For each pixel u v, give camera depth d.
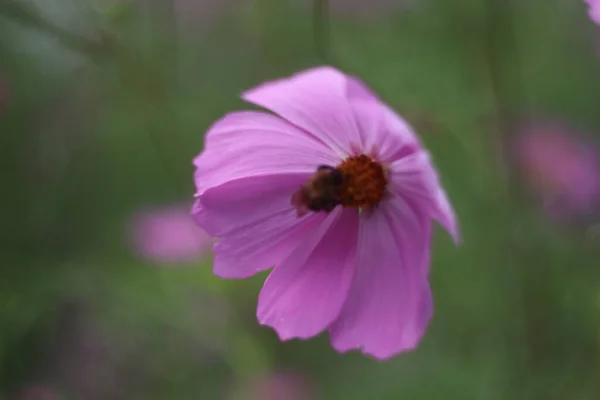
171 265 0.74
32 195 0.88
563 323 0.66
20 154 0.88
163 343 0.83
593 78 0.71
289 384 0.75
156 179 0.86
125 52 0.70
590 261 0.67
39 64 0.82
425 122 0.66
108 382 0.83
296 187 0.55
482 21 0.66
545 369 0.65
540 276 0.65
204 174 0.54
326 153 0.55
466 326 0.72
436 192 0.52
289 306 0.55
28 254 0.83
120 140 0.85
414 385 0.73
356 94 0.52
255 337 0.76
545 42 0.71
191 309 0.76
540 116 0.70
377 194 0.55
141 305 0.76
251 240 0.55
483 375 0.71
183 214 0.76
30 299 0.78
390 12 0.71
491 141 0.66
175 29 0.72
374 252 0.55
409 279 0.54
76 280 0.77
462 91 0.67
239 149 0.54
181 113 0.74
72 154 0.89
